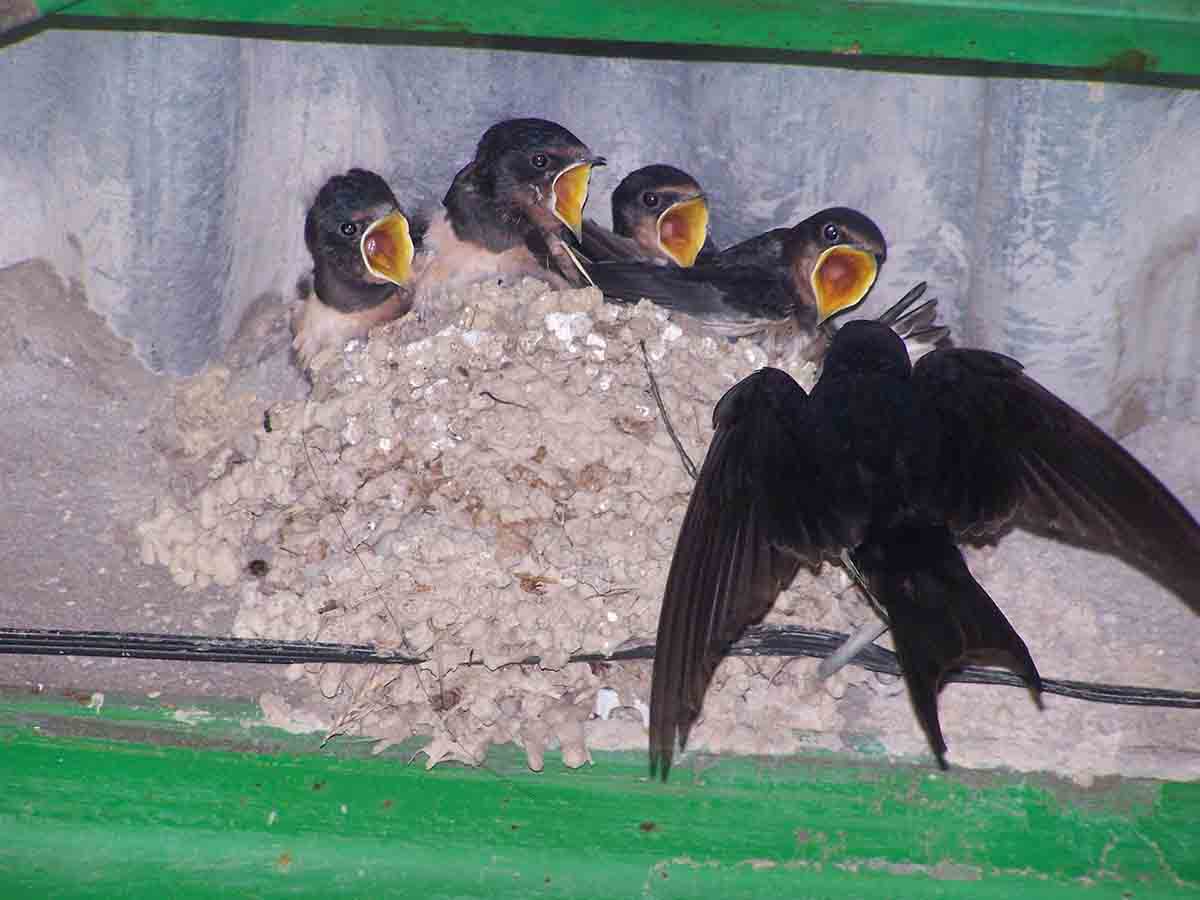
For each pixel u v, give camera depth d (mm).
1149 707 5844
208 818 5785
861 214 6754
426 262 6910
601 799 5828
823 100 6742
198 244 6754
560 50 6766
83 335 6844
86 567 6148
